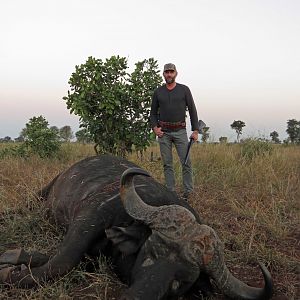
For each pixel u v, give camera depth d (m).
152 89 9.31
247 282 4.50
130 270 3.92
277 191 7.91
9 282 4.06
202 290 3.87
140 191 4.70
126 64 9.23
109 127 9.31
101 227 4.41
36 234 5.49
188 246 3.48
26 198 6.62
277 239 5.73
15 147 12.45
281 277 4.67
